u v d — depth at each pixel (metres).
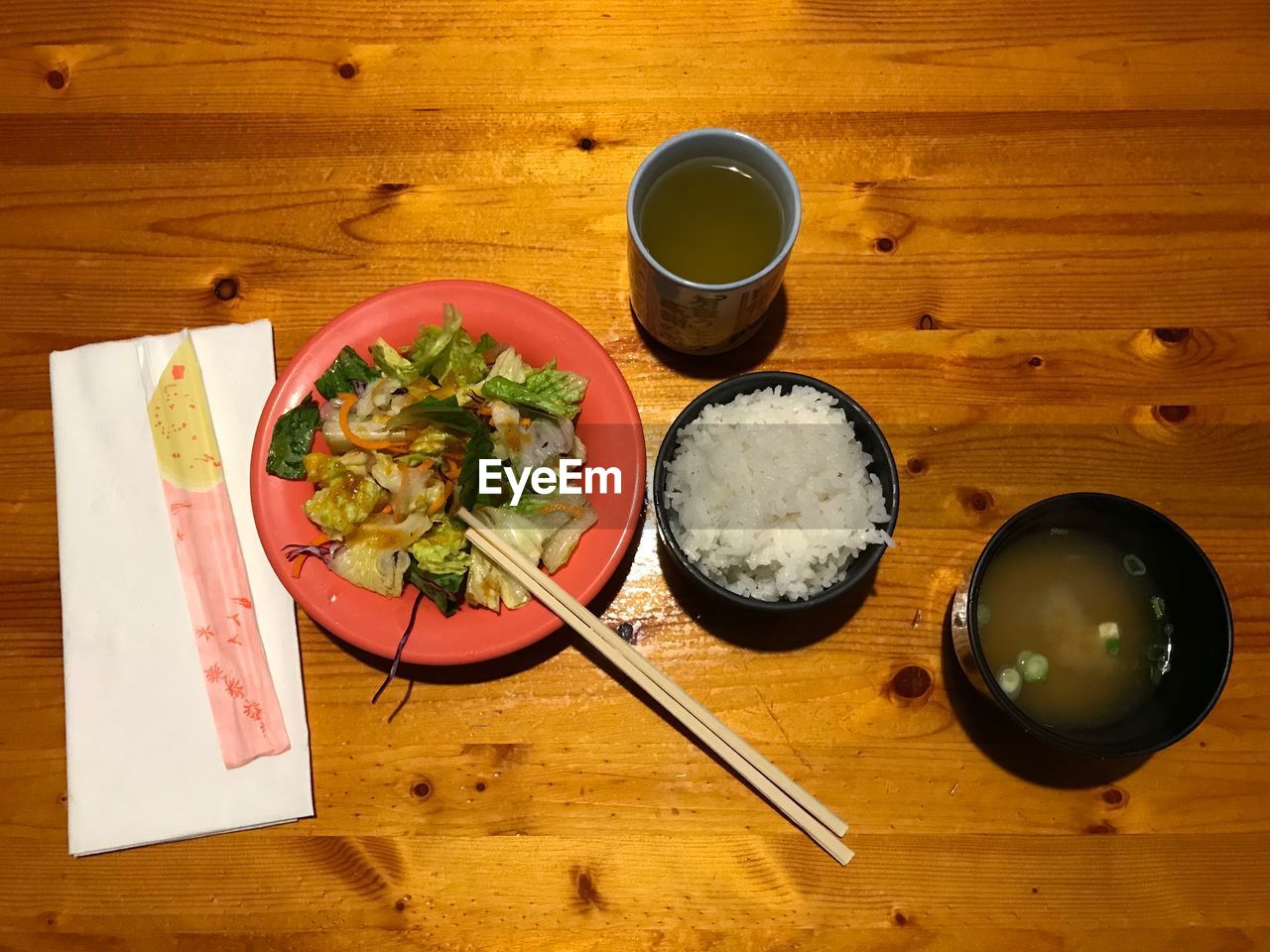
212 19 0.51
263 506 0.43
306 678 0.46
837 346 0.48
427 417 0.43
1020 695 0.44
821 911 0.44
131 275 0.49
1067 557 0.44
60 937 0.44
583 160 0.50
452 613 0.42
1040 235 0.49
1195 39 0.51
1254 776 0.45
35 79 0.51
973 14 0.51
